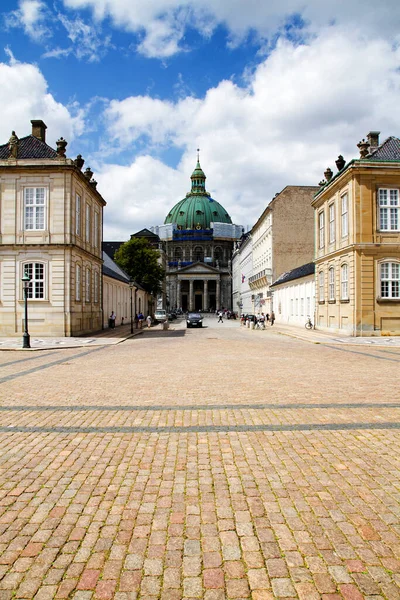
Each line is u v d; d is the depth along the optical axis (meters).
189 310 133.25
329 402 9.39
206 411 8.66
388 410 8.69
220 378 12.61
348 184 29.97
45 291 30.42
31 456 6.19
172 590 3.38
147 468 5.75
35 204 30.62
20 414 8.45
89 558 3.79
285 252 56.16
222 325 56.19
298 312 44.88
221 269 139.00
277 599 3.28
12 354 20.11
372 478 5.41
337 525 4.31
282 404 9.23
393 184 29.12
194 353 20.06
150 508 4.66
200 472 5.61
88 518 4.46
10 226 30.56
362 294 28.92
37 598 3.32
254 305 74.25
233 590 3.38
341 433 7.20
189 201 147.12
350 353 19.92
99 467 5.78
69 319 30.42
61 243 30.34
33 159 30.39
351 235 29.44
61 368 14.98
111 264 54.22
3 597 3.33
